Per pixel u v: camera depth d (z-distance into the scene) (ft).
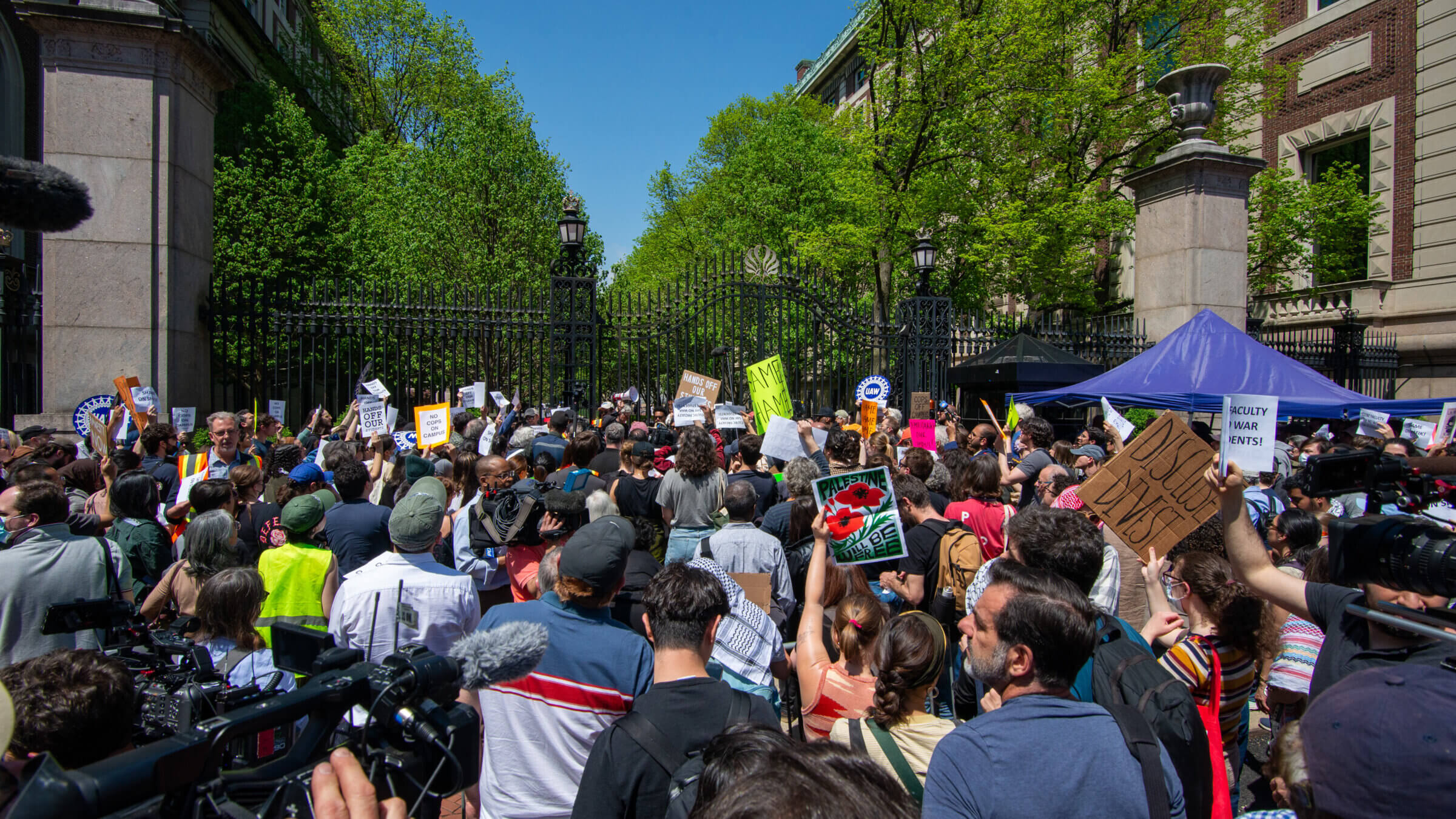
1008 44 65.26
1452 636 5.94
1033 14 64.08
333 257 67.10
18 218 4.36
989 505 18.03
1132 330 50.08
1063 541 9.80
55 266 32.30
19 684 6.47
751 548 15.26
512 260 60.29
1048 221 65.82
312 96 105.40
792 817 3.72
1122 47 69.97
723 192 92.43
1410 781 4.22
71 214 4.55
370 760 5.02
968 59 67.10
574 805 7.79
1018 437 26.48
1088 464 24.84
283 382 64.08
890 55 70.18
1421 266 62.28
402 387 65.26
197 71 35.55
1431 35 61.98
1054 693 6.66
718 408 30.86
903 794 4.24
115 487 16.39
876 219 71.00
